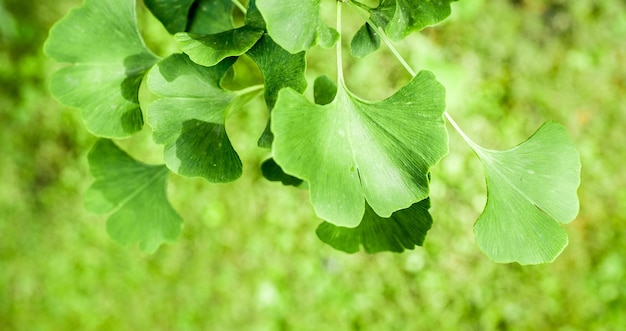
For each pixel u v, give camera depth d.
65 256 0.86
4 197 0.87
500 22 0.80
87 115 0.43
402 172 0.38
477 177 0.78
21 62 0.86
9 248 0.87
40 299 0.86
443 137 0.37
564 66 0.79
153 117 0.39
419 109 0.37
